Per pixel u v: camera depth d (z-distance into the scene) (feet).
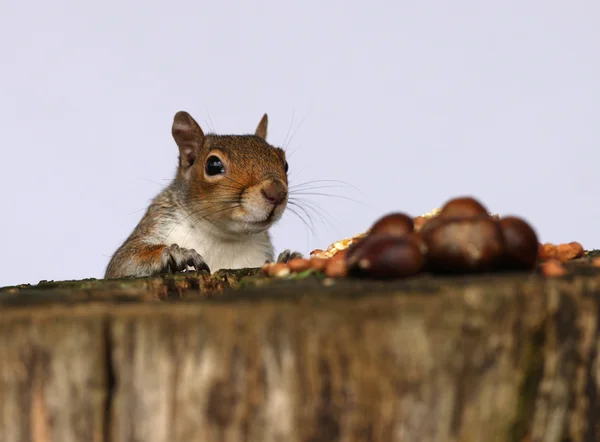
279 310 6.88
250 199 15.55
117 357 7.11
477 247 8.08
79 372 7.14
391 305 6.84
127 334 7.08
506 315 7.00
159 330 7.02
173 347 7.01
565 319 7.23
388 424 6.84
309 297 7.19
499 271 8.61
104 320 7.12
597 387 7.54
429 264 8.38
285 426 6.89
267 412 6.91
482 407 7.00
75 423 7.17
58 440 7.20
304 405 6.87
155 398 7.06
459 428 6.95
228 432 6.95
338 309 6.83
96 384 7.13
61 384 7.17
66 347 7.14
